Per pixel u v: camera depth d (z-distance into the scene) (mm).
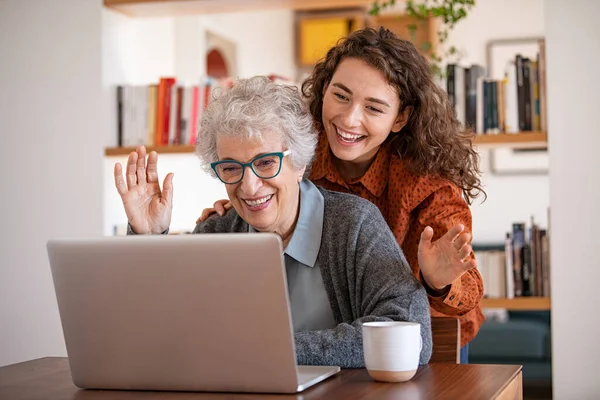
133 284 1370
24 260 3559
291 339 1311
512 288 3354
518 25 6344
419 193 2102
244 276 1305
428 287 1716
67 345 1455
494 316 5910
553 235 3074
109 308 1400
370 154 2166
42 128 3547
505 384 1409
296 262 1829
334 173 2201
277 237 1275
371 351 1426
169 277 1345
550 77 3088
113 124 3549
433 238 2096
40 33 3549
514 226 3373
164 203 1914
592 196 3049
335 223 1816
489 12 6383
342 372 1525
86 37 3504
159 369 1401
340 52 2107
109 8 3541
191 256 1322
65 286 1417
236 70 5934
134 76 3729
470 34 6418
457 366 1592
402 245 2170
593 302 3039
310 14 7285
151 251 1343
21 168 3568
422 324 1601
